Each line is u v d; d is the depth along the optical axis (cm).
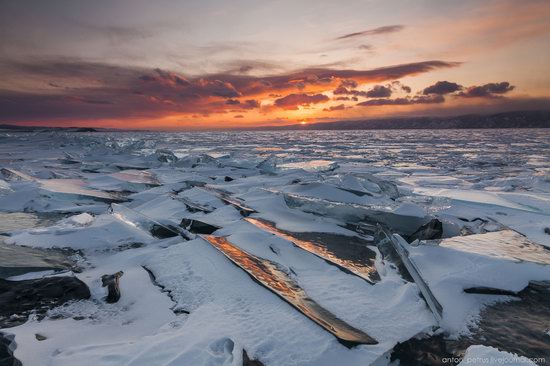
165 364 328
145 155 3120
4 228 908
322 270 625
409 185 1645
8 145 4475
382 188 1391
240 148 4803
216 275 567
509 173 2086
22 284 545
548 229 850
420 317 448
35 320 453
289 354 364
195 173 2073
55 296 512
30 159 2800
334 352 370
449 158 3123
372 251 750
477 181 1809
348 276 591
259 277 547
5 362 359
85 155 3145
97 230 800
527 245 682
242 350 357
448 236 867
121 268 636
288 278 570
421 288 510
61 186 1359
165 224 889
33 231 795
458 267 595
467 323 451
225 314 442
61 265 635
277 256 677
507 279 546
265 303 473
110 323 453
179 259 643
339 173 2033
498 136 8744
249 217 1012
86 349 364
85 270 636
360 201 1232
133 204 1229
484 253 631
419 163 2717
